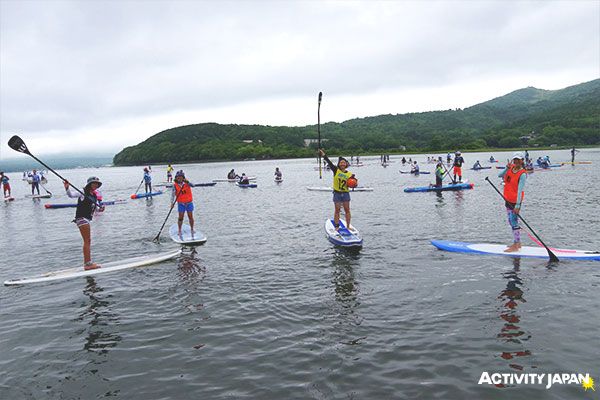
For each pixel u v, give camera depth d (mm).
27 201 33094
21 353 6195
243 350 6027
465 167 58844
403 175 47562
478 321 6691
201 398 4875
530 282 8422
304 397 4816
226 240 13805
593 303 7223
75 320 7375
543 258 10109
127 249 13016
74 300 8406
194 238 13867
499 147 166500
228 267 10422
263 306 7719
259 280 9281
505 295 7773
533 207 18094
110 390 5141
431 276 9094
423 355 5684
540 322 6559
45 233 16984
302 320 7020
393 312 7203
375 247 11961
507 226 14391
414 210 19047
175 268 10477
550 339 6000
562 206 17984
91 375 5508
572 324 6441
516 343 5922
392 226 15141
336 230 12727
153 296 8469
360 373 5285
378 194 26844
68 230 17469
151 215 20953
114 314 7590
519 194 10305
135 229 16766
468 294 7902
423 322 6742
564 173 37906
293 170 75000
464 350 5777
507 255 10484
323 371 5363
